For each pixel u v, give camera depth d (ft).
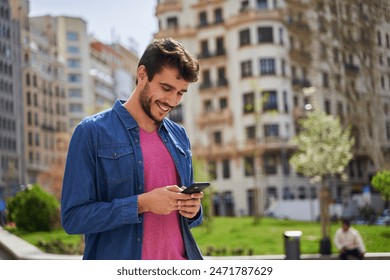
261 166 180.65
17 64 158.71
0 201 78.54
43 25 246.27
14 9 146.82
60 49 294.25
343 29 80.74
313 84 125.90
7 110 156.56
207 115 192.24
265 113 179.93
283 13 181.27
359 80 84.28
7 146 154.20
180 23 198.80
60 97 251.39
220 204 189.16
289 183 179.11
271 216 143.43
